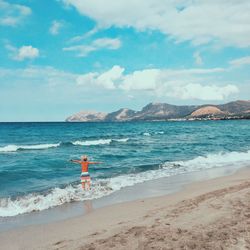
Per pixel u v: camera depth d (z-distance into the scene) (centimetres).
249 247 616
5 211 1070
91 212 1048
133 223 821
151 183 1580
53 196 1280
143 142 4478
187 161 2439
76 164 2264
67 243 720
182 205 970
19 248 722
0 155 2928
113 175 1820
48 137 5956
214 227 723
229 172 1936
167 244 646
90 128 10612
